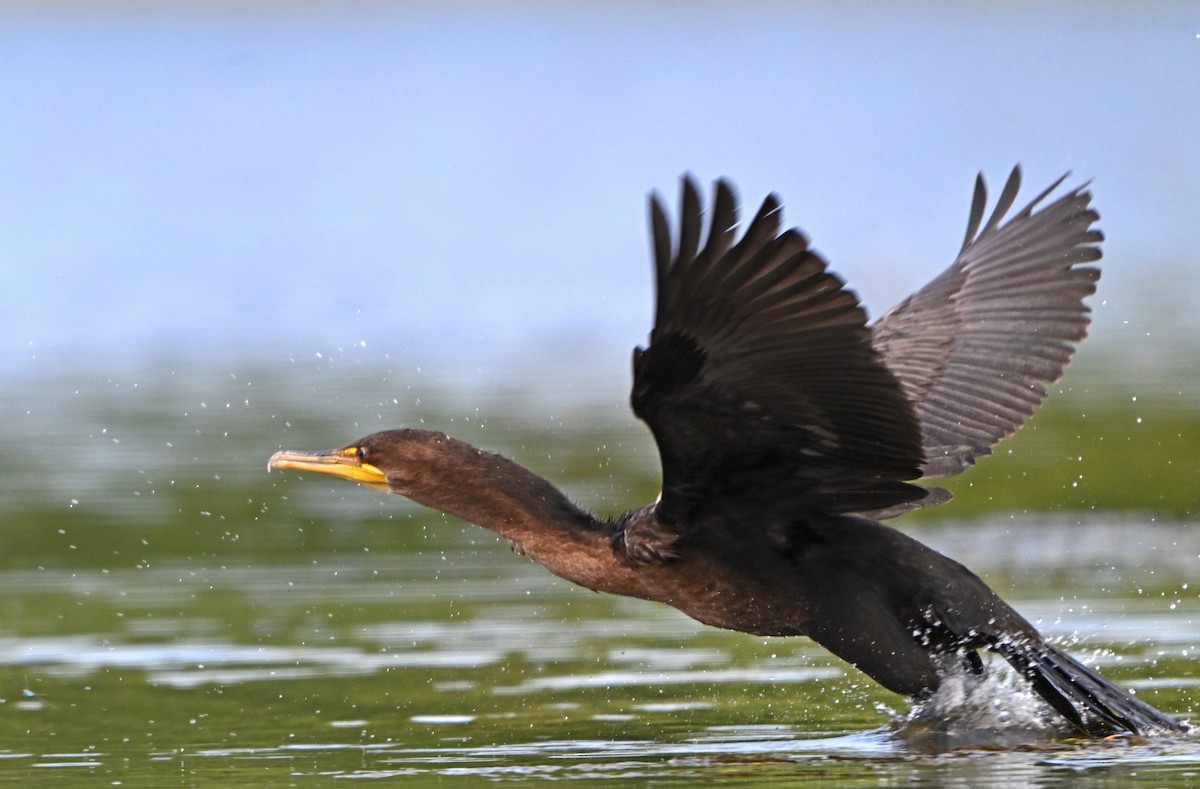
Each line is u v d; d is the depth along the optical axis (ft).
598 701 34.35
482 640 40.55
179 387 79.97
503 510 31.22
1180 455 58.90
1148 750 29.25
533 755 29.94
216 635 41.52
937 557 30.60
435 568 49.52
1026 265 33.81
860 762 28.84
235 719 33.42
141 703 34.86
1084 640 38.47
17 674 37.70
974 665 31.40
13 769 29.68
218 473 62.03
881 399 26.43
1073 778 27.30
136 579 48.55
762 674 36.70
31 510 56.90
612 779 27.96
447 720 33.01
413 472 31.50
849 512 29.48
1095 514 53.93
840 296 24.82
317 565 50.11
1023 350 33.53
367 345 93.09
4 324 103.30
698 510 29.40
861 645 30.04
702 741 30.83
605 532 30.86
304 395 76.95
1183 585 44.70
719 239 24.13
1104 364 75.25
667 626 41.96
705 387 26.53
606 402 73.97
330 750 30.71
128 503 58.03
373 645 40.14
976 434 33.37
